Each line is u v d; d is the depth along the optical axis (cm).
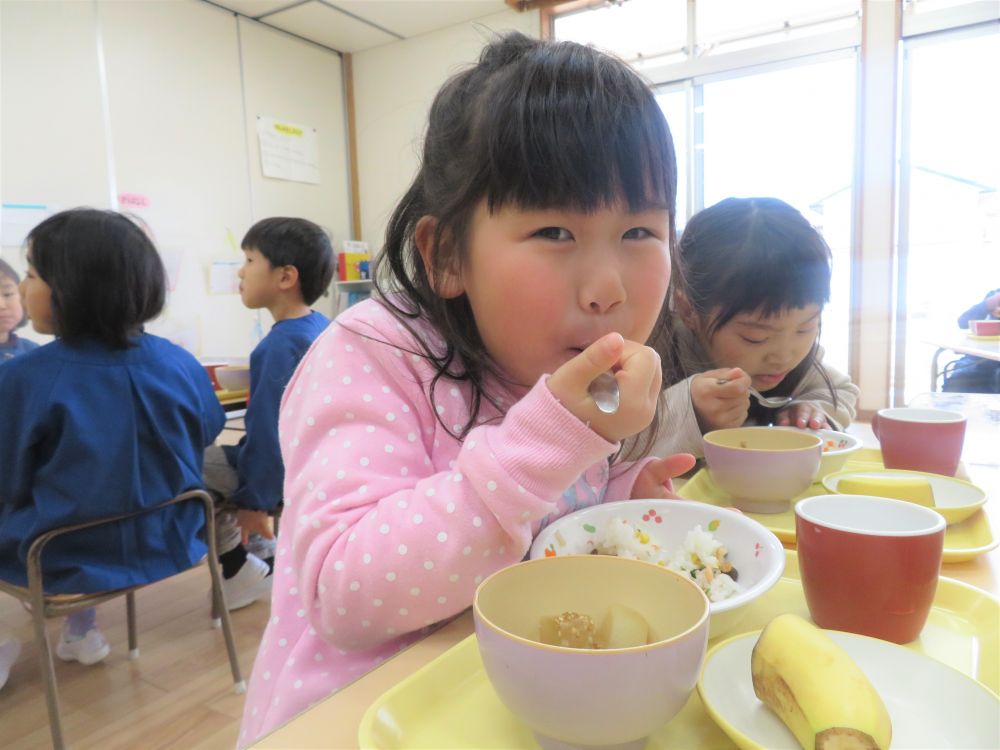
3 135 251
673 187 55
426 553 45
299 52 373
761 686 36
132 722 132
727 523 58
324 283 210
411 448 54
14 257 253
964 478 80
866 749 30
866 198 303
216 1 327
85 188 278
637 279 51
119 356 135
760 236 101
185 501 142
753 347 106
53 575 125
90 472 126
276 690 55
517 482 44
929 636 45
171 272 311
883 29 290
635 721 31
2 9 251
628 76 55
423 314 62
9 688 145
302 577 49
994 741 32
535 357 52
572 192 48
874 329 308
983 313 244
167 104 309
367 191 403
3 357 203
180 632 169
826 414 110
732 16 313
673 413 93
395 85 387
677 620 36
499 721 37
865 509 51
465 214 54
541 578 39
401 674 42
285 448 59
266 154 357
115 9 287
